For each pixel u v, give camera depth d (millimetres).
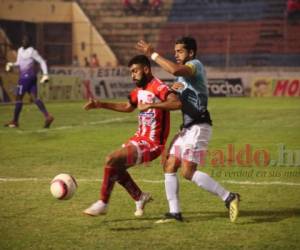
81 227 12367
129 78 59438
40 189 16438
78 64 67250
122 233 11875
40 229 12219
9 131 30562
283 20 72375
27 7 68875
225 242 11195
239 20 74500
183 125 12789
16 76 49781
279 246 10922
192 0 77062
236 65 71750
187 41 12531
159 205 14414
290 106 47406
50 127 32656
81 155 22719
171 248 10820
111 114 41281
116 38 76875
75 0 71750
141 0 77625
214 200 14938
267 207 14219
